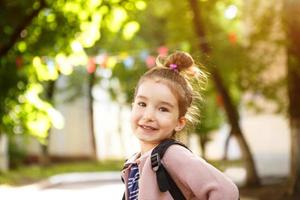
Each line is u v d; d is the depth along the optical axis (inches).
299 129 607.2
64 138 1525.6
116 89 1342.3
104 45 1066.7
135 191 113.7
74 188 844.6
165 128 113.0
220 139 1546.5
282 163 740.0
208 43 585.6
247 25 689.0
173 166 107.7
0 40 485.4
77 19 498.9
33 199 681.0
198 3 585.6
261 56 670.5
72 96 1400.1
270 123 753.6
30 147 1405.0
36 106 554.3
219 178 106.3
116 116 1632.6
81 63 525.7
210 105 967.0
